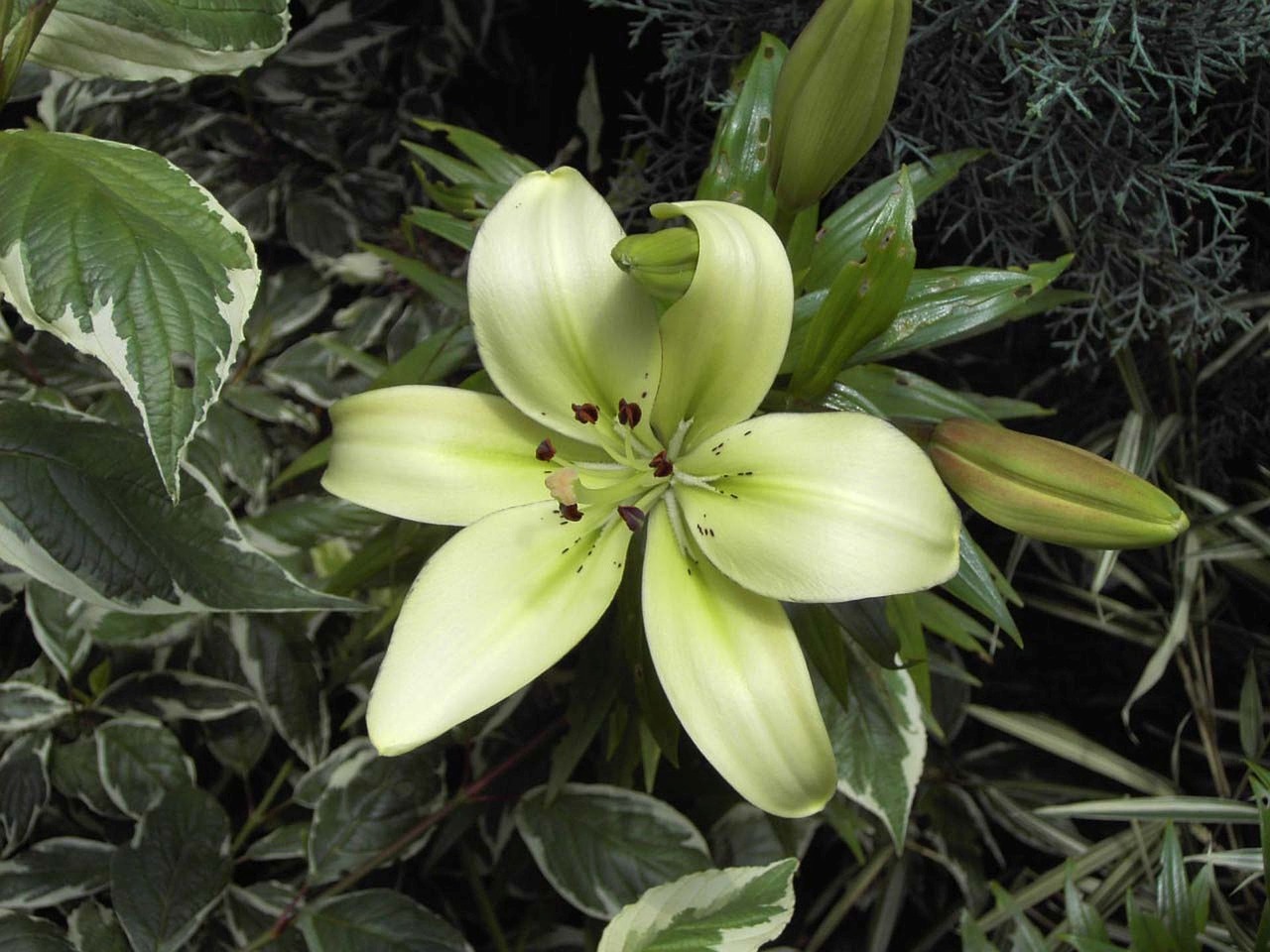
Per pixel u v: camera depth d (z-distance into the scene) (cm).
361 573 40
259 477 54
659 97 58
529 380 31
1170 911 40
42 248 26
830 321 32
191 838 45
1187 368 50
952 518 27
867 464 28
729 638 30
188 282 26
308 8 58
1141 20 39
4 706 47
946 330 35
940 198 47
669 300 32
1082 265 47
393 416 32
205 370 26
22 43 28
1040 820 51
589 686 39
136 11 31
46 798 47
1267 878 38
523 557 31
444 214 41
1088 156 43
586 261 31
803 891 55
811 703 30
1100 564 45
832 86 31
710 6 45
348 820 47
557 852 45
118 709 48
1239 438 51
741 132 37
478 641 30
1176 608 48
